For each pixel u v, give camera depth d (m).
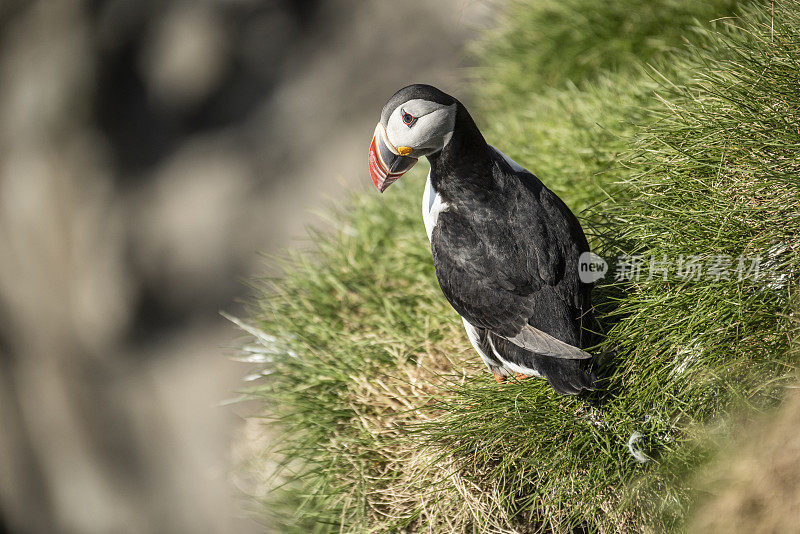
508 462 6.61
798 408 5.64
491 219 6.55
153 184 17.59
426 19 15.25
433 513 6.80
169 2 18.58
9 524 17.75
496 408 6.73
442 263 6.71
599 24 10.12
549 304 6.29
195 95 17.83
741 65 7.20
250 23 17.53
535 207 6.55
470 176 6.63
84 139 18.97
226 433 12.59
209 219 16.38
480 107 11.45
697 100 7.30
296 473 7.64
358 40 16.06
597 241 7.66
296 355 8.11
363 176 14.26
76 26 19.77
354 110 15.53
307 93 16.33
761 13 7.71
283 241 15.07
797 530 5.26
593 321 6.80
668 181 6.96
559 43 10.54
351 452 7.37
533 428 6.59
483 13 13.63
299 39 17.03
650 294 6.65
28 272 19.00
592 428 6.44
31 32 20.52
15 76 20.31
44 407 17.84
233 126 17.12
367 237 9.29
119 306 17.12
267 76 17.08
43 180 19.17
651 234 6.82
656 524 6.22
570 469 6.46
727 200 6.61
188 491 14.55
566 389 6.00
